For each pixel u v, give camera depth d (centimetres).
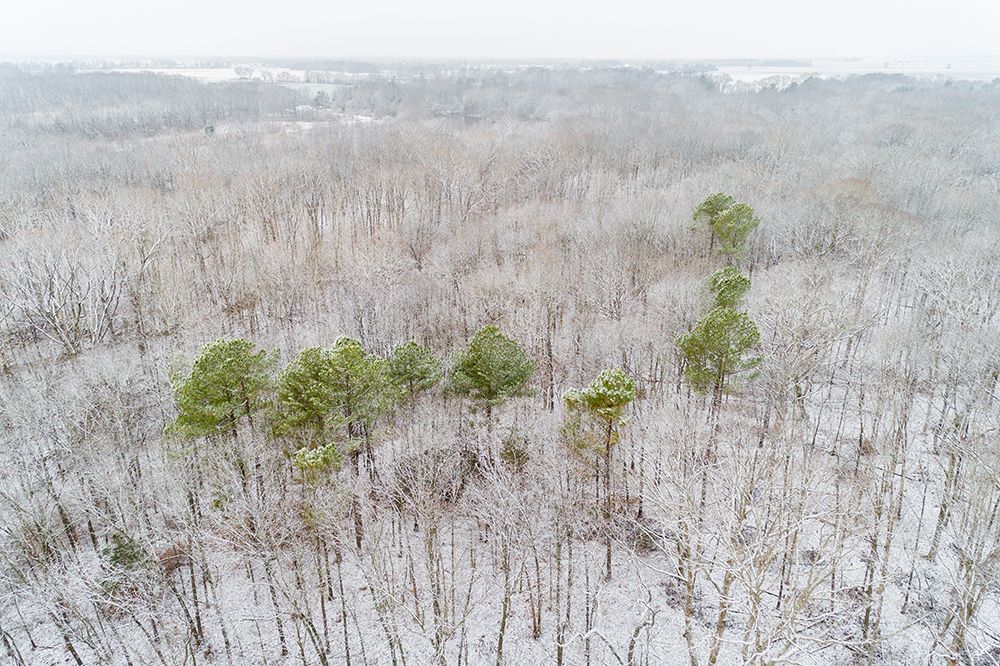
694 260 5656
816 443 4009
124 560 3130
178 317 5088
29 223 5897
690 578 2733
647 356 4597
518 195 7888
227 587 3506
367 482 3575
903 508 3681
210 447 3362
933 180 7381
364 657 3067
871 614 3197
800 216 6028
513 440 3562
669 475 2914
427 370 3962
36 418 3650
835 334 4031
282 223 7194
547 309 4916
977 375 3700
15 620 3325
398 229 6944
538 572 3266
